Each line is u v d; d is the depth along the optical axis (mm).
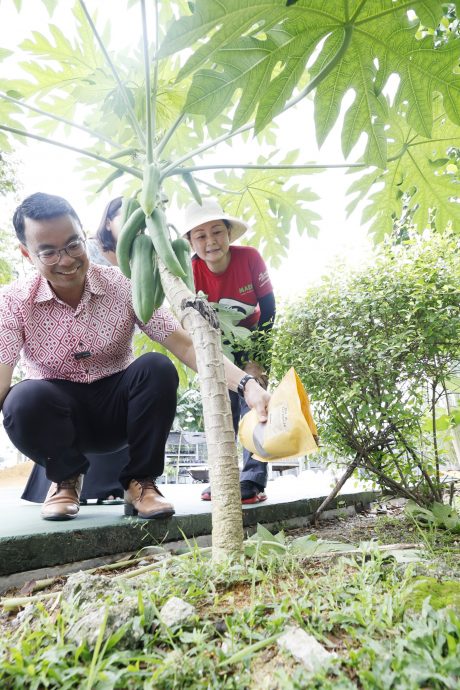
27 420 2146
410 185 2535
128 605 1071
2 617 1475
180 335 2414
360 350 2797
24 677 889
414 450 3107
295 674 845
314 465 7773
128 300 2400
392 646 900
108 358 2443
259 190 2947
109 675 866
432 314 2680
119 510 2689
